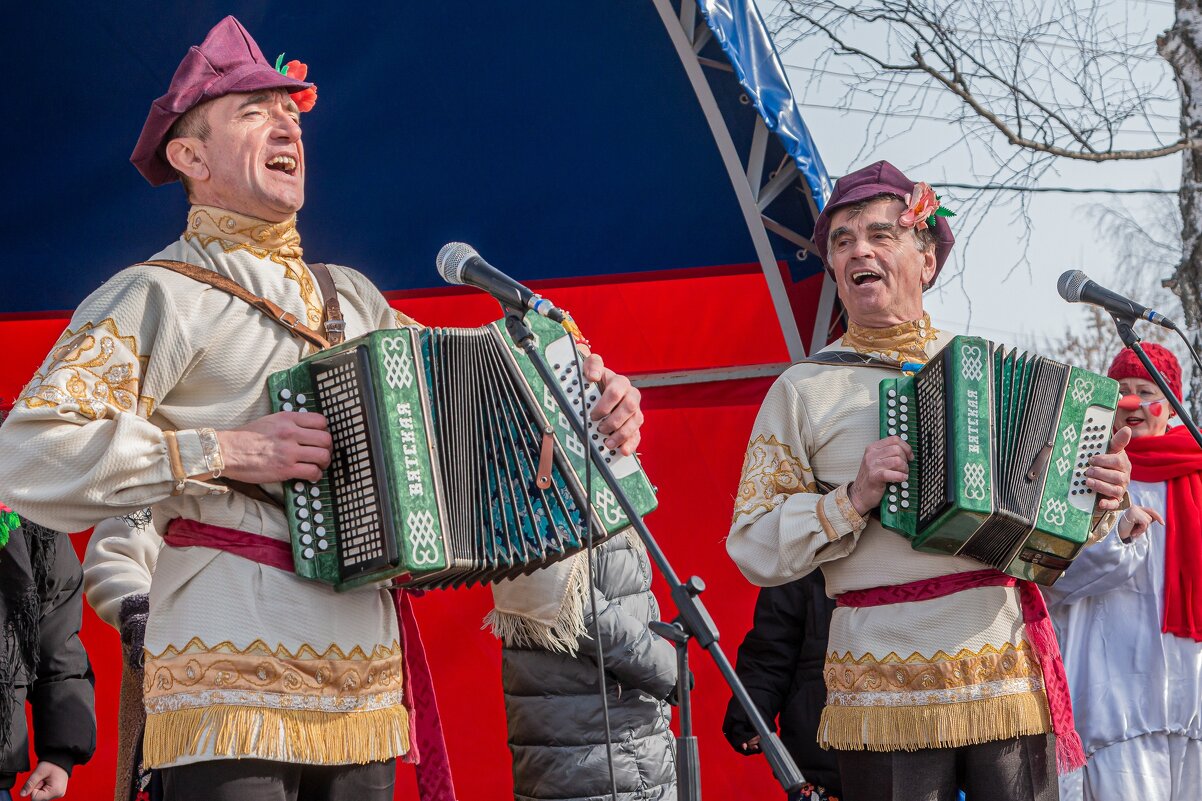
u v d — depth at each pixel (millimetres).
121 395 2693
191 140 2941
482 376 2846
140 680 3582
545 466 2842
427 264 5879
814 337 5496
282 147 2969
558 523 2844
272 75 2977
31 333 5723
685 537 5719
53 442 2592
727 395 5824
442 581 2855
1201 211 11312
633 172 5551
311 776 2764
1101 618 4148
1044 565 3320
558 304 5891
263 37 5262
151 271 2799
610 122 5406
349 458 2684
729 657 5590
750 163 5164
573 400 2916
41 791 3627
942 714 3227
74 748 3688
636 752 3879
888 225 3590
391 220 5750
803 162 4926
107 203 5504
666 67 5199
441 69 5312
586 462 2732
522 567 2824
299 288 2951
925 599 3303
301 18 5184
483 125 5457
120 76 5250
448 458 2770
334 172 5586
